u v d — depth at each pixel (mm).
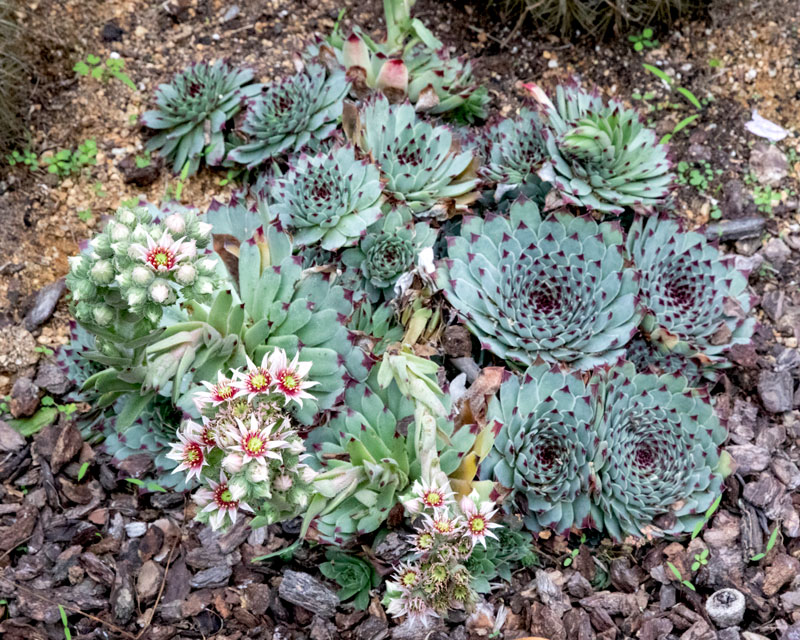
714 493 438
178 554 433
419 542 348
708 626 415
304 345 411
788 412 489
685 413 443
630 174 494
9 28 513
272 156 514
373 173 469
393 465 385
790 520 449
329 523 398
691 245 496
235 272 412
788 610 422
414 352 440
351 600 423
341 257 480
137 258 312
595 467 424
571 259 464
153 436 431
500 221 473
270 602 420
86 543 432
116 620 410
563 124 491
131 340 340
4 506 438
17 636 403
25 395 467
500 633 417
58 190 525
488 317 462
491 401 426
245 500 322
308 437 415
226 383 332
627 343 486
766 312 525
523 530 444
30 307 498
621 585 433
